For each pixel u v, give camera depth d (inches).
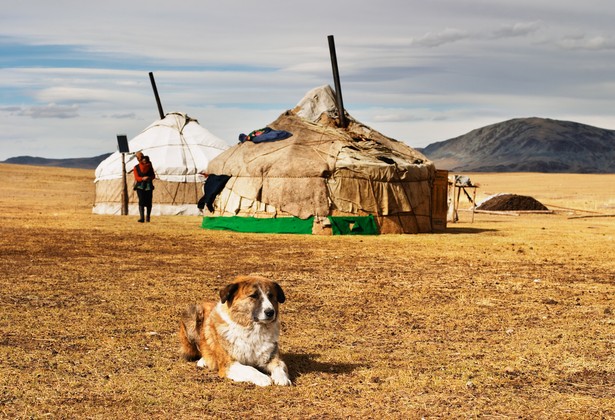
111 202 1316.4
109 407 231.6
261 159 994.7
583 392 256.8
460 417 226.5
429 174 1037.8
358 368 285.6
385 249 761.6
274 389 252.1
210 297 446.3
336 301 445.1
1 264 581.6
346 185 958.4
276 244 800.9
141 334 340.2
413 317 398.6
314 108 1130.7
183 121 1389.0
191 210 1311.5
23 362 285.1
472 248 782.5
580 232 1035.9
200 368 278.2
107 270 560.1
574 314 411.8
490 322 386.6
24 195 2171.5
